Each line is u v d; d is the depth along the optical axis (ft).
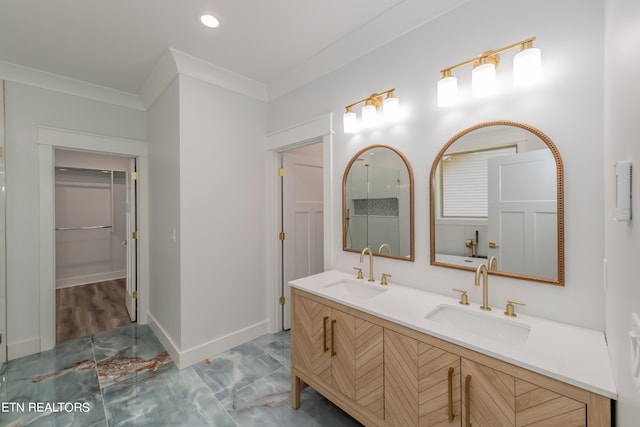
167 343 8.06
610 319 2.98
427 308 4.59
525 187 4.32
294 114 8.32
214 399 6.09
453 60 5.09
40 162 8.09
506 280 4.54
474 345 3.39
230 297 8.31
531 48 3.95
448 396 3.63
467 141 4.91
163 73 7.73
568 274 3.98
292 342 6.03
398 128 5.92
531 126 4.24
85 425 5.34
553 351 3.23
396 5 5.45
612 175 2.78
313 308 5.56
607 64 3.20
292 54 7.15
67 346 8.39
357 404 4.77
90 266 15.20
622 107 2.31
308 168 10.17
